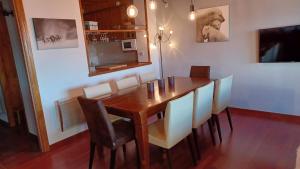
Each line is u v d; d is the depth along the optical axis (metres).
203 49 4.21
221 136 3.07
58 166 2.62
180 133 2.27
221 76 4.09
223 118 3.76
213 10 3.92
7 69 3.87
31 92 2.83
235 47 3.81
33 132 3.34
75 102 3.28
